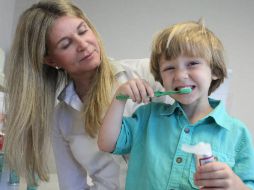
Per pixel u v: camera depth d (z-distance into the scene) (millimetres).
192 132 751
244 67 1849
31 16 970
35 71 995
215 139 729
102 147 812
